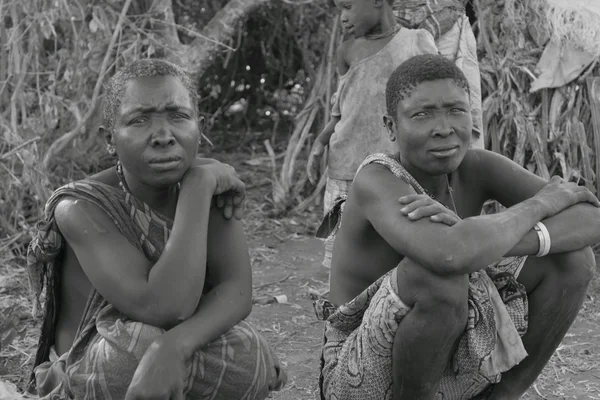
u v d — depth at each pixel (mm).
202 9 6480
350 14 3852
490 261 2252
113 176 2510
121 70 2369
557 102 4863
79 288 2490
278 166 6113
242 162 6227
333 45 5562
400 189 2389
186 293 2232
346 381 2449
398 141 2469
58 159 5215
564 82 4797
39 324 3787
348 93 3963
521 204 2441
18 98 4973
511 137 5012
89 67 5246
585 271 2525
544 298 2562
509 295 2543
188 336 2234
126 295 2248
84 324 2391
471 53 4172
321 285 4348
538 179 2615
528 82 4926
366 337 2375
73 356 2355
